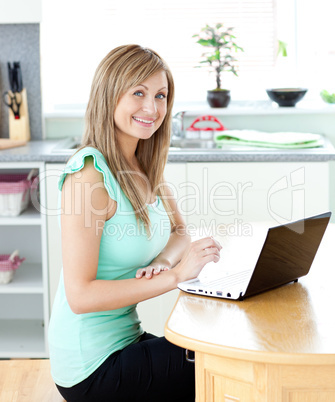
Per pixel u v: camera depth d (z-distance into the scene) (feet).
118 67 6.20
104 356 6.04
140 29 12.73
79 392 6.06
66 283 5.79
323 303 5.30
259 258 5.19
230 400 4.75
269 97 12.45
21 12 11.22
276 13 12.67
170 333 4.71
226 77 12.94
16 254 11.05
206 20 12.68
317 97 12.98
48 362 7.50
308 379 4.47
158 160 7.02
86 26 12.72
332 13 12.75
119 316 6.25
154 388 5.95
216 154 10.21
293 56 12.89
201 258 5.77
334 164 12.23
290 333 4.67
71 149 10.61
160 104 6.50
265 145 10.87
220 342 4.52
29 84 12.16
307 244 5.74
